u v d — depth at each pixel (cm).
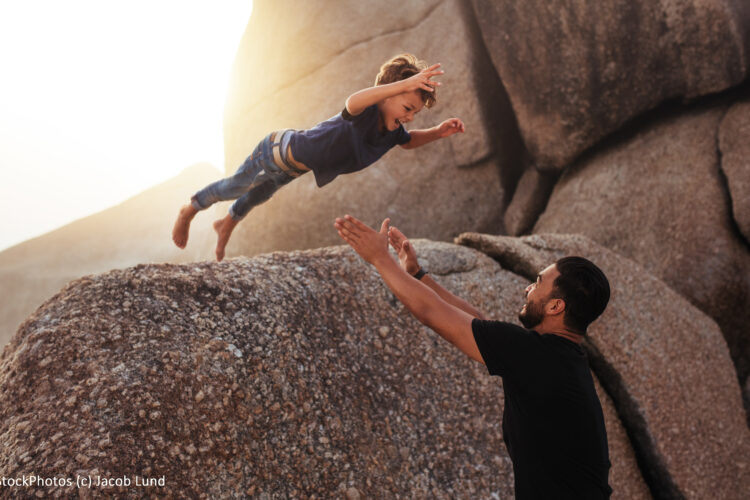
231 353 247
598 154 710
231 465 220
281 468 233
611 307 424
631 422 388
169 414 215
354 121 221
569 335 169
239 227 948
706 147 604
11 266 1534
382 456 266
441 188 804
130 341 231
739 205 548
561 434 155
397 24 830
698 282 545
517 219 755
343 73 852
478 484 287
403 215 814
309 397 259
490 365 158
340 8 869
